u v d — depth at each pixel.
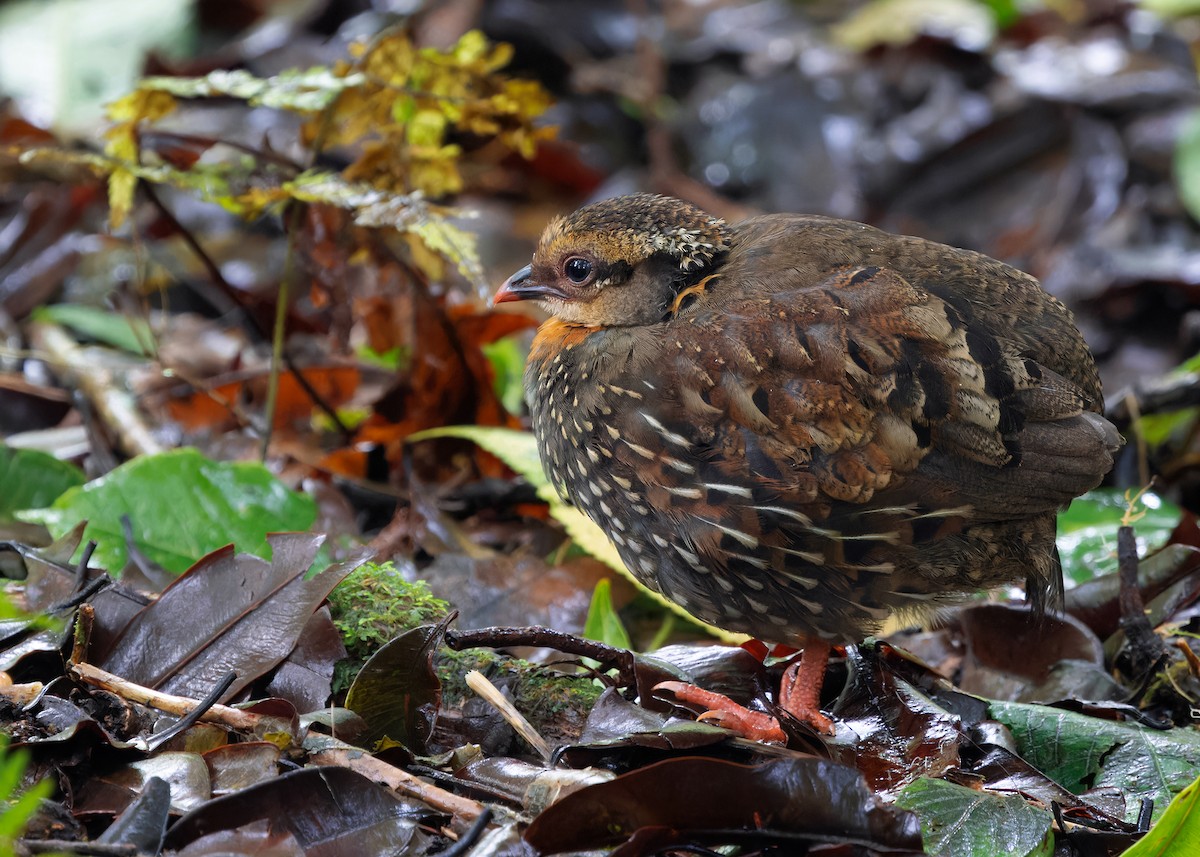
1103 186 17.56
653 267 8.34
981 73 19.56
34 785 6.22
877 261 8.01
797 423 7.54
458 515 10.98
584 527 9.87
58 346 12.36
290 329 11.89
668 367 7.80
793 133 18.95
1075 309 16.19
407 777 6.49
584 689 7.93
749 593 7.98
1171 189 17.55
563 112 18.84
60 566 8.04
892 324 7.56
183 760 6.44
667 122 19.23
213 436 11.31
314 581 7.55
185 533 9.08
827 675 8.78
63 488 9.93
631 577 9.79
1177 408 11.55
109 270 14.61
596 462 8.17
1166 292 15.88
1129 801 7.41
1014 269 8.29
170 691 7.26
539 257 8.75
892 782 7.26
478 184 17.67
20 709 6.66
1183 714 8.47
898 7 20.22
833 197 18.42
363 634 7.86
